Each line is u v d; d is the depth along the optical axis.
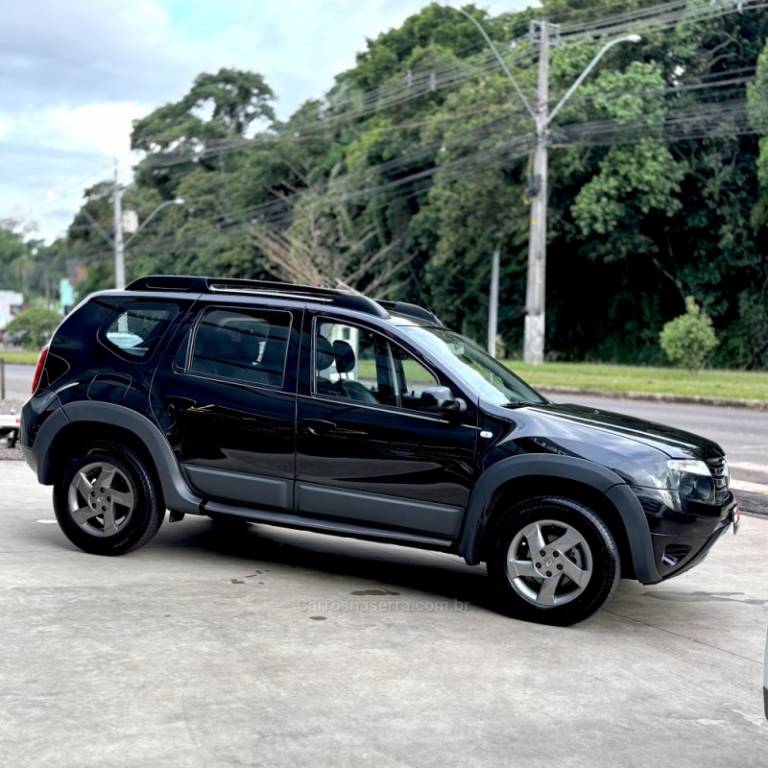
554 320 46.56
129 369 6.46
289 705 4.14
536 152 28.73
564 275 45.81
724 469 5.87
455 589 6.24
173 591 5.79
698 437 6.16
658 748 3.92
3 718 3.88
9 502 8.42
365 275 51.50
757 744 4.02
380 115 54.25
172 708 4.05
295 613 5.49
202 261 66.12
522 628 5.46
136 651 4.71
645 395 21.31
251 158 65.25
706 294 42.12
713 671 4.92
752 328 41.03
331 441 5.97
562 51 38.28
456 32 55.19
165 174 83.38
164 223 75.44
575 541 5.47
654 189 37.09
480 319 48.19
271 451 6.11
